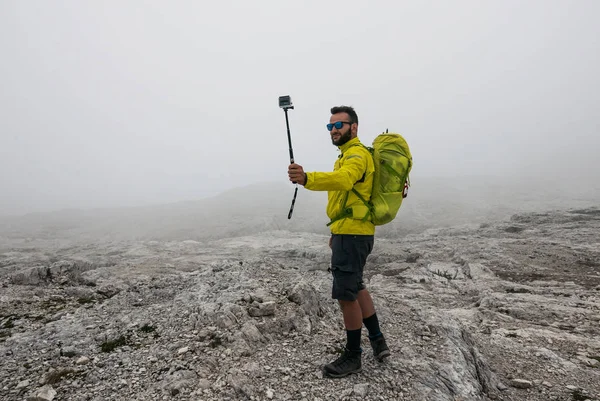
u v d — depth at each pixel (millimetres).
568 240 14578
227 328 4203
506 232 18469
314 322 4578
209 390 3225
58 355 3930
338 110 3439
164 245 19172
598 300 7906
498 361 4746
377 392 3266
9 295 6602
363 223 3281
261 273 5984
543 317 6949
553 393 4016
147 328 4516
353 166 3070
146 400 3129
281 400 3133
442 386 3445
